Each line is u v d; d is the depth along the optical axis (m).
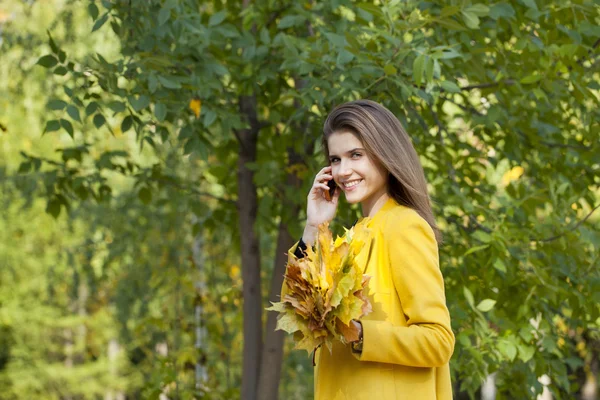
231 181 6.09
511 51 4.59
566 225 4.50
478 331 4.29
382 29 4.28
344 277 2.24
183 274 6.95
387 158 2.46
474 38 4.58
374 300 2.38
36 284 14.63
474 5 4.03
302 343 2.25
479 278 4.60
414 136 4.80
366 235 2.45
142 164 9.43
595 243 4.28
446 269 4.70
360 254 2.43
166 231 8.03
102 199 5.73
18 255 13.40
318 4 5.11
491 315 4.50
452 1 4.09
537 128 4.82
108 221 8.70
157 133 4.73
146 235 7.92
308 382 10.04
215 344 6.97
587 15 4.52
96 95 4.70
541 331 4.45
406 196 2.53
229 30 4.70
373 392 2.35
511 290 4.57
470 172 5.46
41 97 8.09
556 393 4.94
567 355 5.14
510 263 4.33
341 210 5.29
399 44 4.01
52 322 15.44
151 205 8.20
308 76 4.54
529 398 4.77
